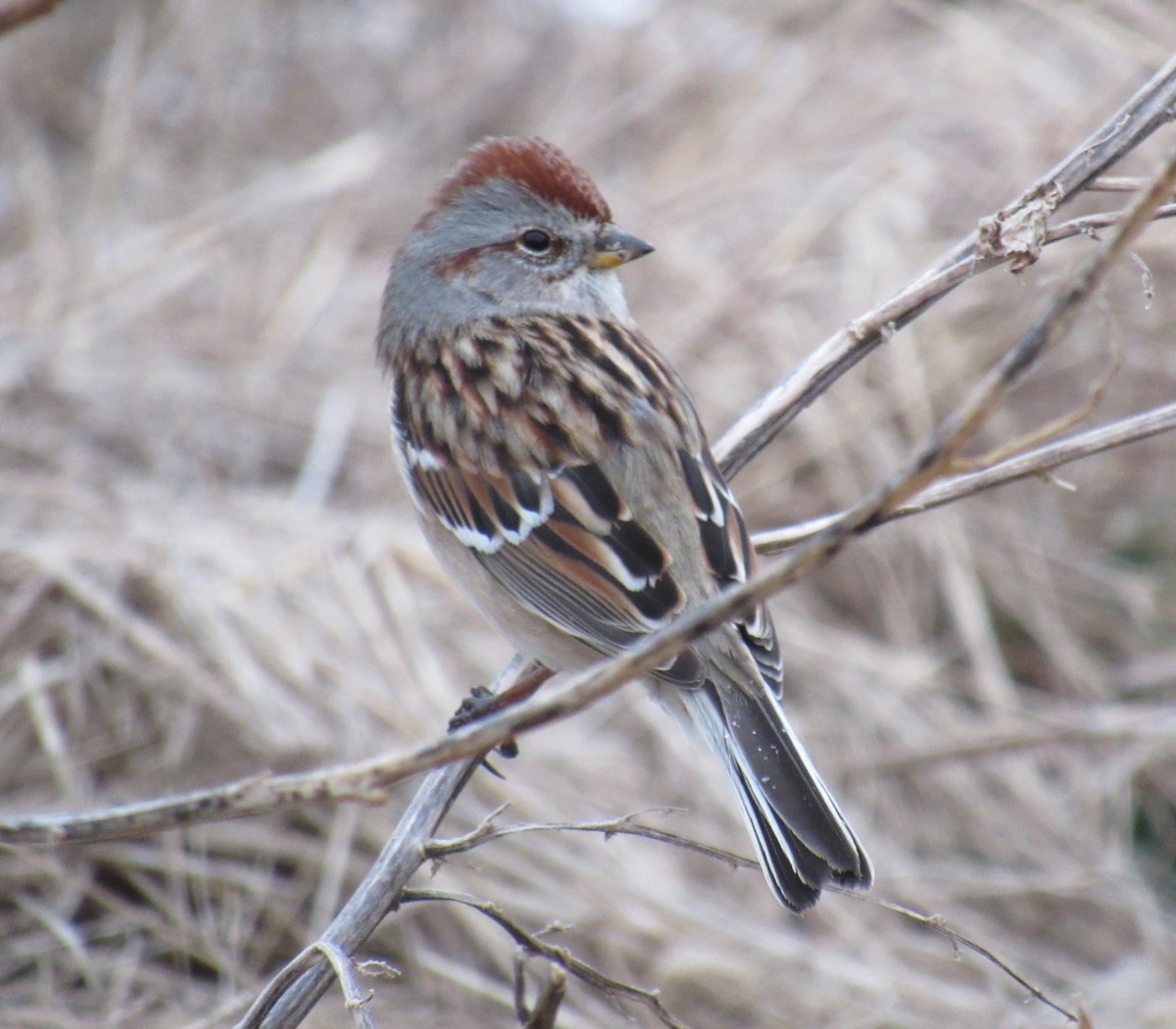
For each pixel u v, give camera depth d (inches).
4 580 411.2
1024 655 462.0
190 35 641.6
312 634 412.5
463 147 623.8
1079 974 395.5
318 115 639.8
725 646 269.0
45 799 383.2
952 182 524.7
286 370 513.3
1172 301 492.1
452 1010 361.4
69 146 621.9
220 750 389.7
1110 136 267.6
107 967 358.6
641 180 567.2
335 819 381.1
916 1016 374.6
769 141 562.9
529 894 378.9
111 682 396.8
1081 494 486.9
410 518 455.8
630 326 332.2
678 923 380.5
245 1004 346.9
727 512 286.0
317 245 552.4
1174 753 434.3
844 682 440.8
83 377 491.8
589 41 633.6
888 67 578.2
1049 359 495.2
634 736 423.5
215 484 467.2
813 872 245.1
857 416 477.7
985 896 407.2
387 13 673.6
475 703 299.1
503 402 304.0
